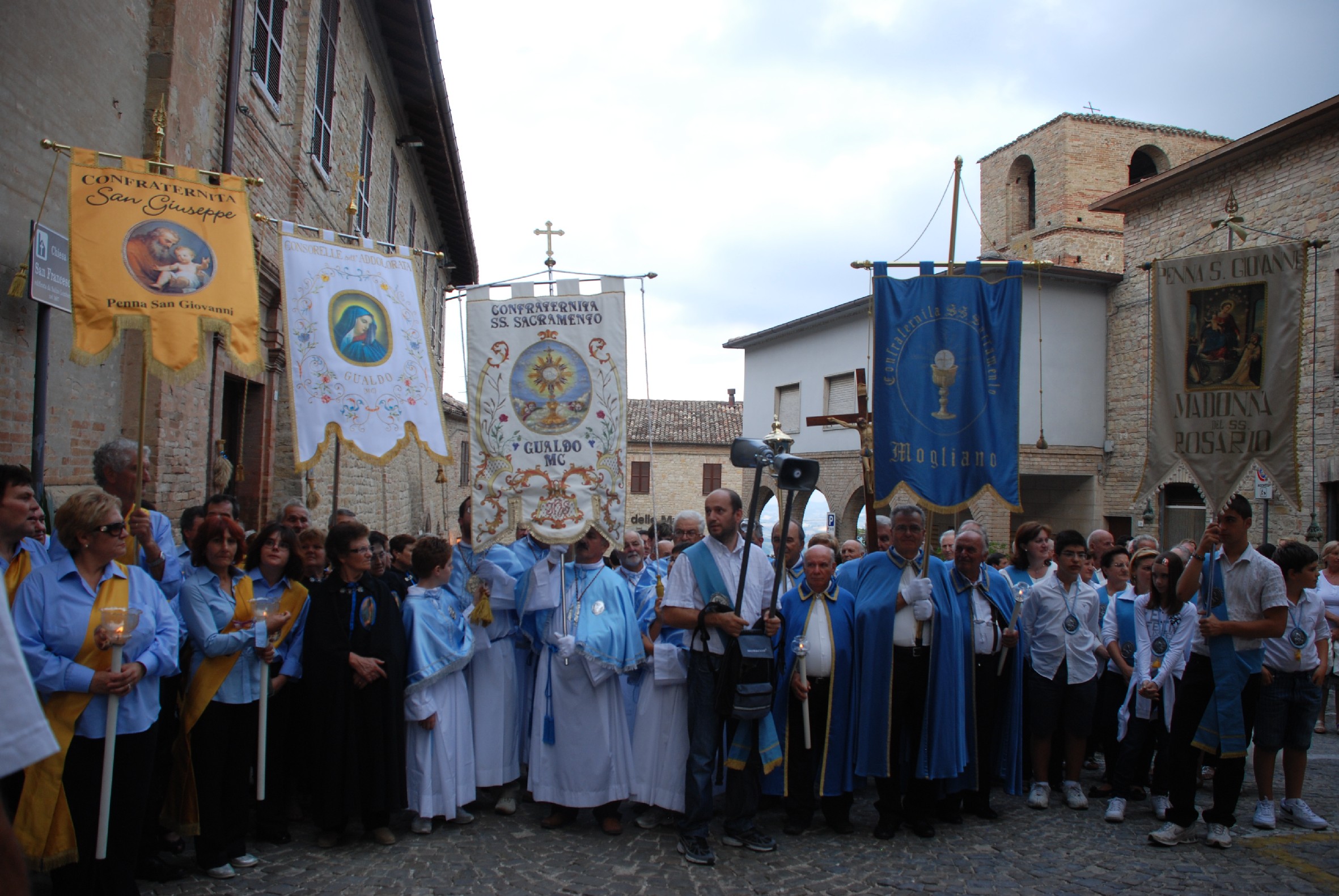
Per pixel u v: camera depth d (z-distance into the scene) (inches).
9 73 203.8
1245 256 224.7
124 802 148.8
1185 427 230.1
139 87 256.5
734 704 189.0
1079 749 238.4
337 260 241.9
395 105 581.9
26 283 203.8
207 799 169.9
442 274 888.3
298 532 202.1
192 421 286.4
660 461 1541.6
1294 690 219.8
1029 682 239.5
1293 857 198.1
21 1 206.1
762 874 183.3
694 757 192.4
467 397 221.0
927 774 207.2
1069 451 729.0
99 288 173.8
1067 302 732.0
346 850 189.0
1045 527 252.5
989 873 187.3
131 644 148.2
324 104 416.8
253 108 326.3
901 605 215.0
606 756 202.7
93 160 178.7
